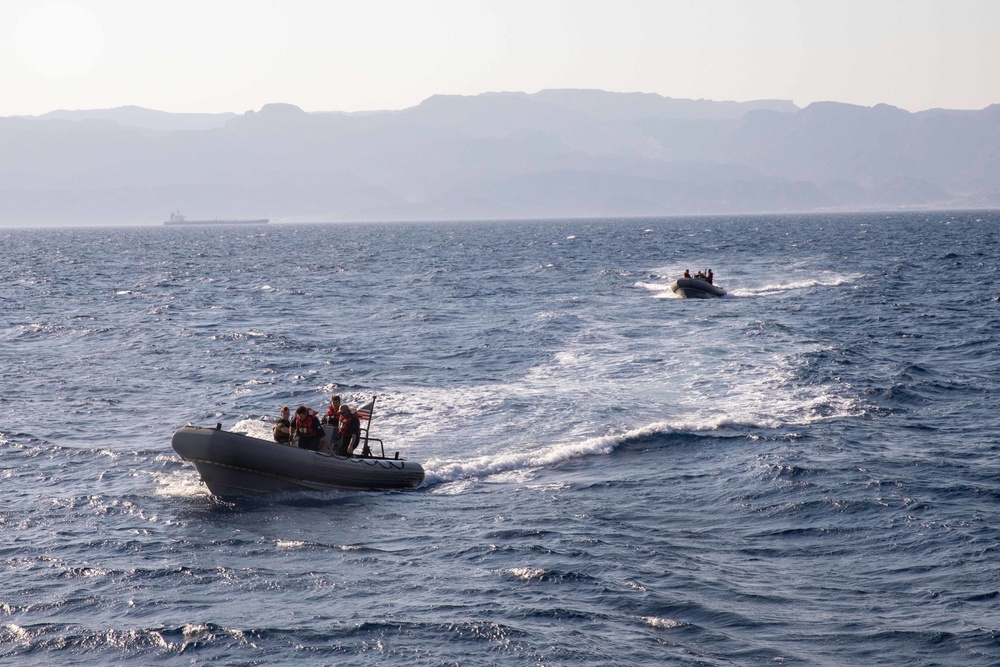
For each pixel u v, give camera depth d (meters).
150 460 36.44
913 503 29.92
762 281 112.56
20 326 75.50
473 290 107.69
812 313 78.62
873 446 37.19
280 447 31.77
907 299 88.75
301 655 20.41
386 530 28.81
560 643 20.70
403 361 57.75
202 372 55.16
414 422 41.59
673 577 24.47
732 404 44.22
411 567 25.59
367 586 24.27
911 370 52.03
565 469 34.97
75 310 90.00
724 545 27.00
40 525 29.28
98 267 166.00
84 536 28.27
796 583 24.03
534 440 38.47
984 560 25.06
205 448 31.47
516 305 90.38
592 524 28.88
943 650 20.06
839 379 49.12
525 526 28.78
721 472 33.97
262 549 27.17
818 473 33.22
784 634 21.08
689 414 42.41
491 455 36.66
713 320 72.94
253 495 32.03
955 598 22.72
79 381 52.53
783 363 53.09
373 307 91.06
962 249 170.88
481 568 25.41
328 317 82.94
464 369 54.50
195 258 199.25
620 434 38.78
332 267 158.75
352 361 58.09
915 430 39.97
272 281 127.50
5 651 20.75
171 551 27.02
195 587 24.30
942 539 26.72
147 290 113.00
